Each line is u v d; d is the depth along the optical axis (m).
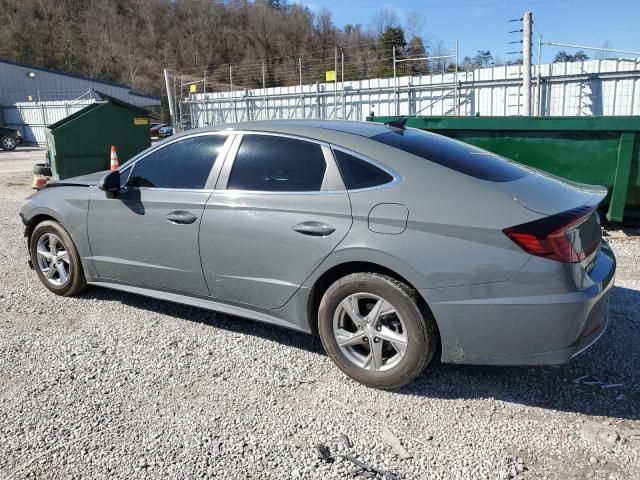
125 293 4.93
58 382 3.38
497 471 2.55
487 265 2.86
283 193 3.48
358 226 3.17
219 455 2.69
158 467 2.61
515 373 3.43
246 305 3.73
